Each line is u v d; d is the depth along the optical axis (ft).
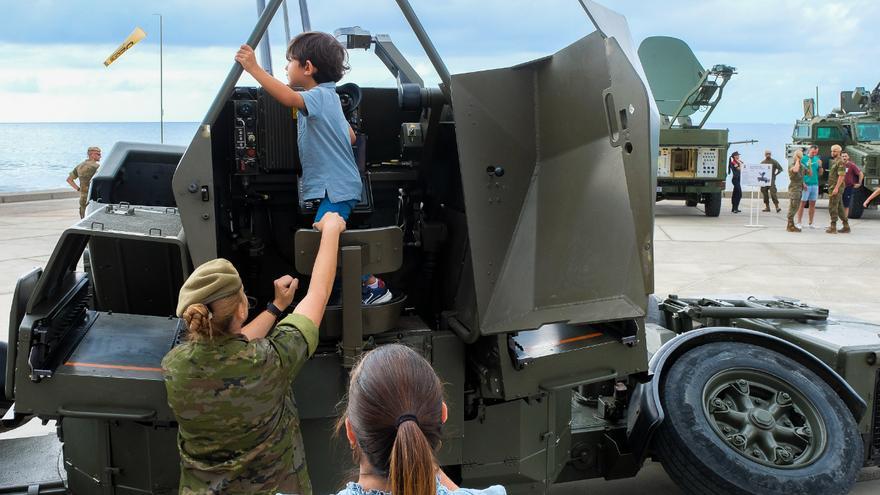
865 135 63.41
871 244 43.91
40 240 41.65
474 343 10.10
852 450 11.33
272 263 11.67
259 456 7.57
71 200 67.82
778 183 128.36
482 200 9.50
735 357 12.08
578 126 9.49
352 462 9.36
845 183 52.37
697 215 60.18
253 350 7.34
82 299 10.23
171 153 12.57
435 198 11.91
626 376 10.21
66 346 9.29
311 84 9.79
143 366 9.07
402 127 11.42
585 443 12.24
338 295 9.95
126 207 10.16
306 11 12.99
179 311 7.13
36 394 8.80
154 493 9.71
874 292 30.58
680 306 15.55
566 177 9.72
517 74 9.82
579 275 9.62
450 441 9.88
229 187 11.18
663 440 11.22
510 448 10.44
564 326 10.46
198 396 7.22
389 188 12.09
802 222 55.06
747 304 15.67
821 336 13.67
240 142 10.61
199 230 8.70
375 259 9.20
